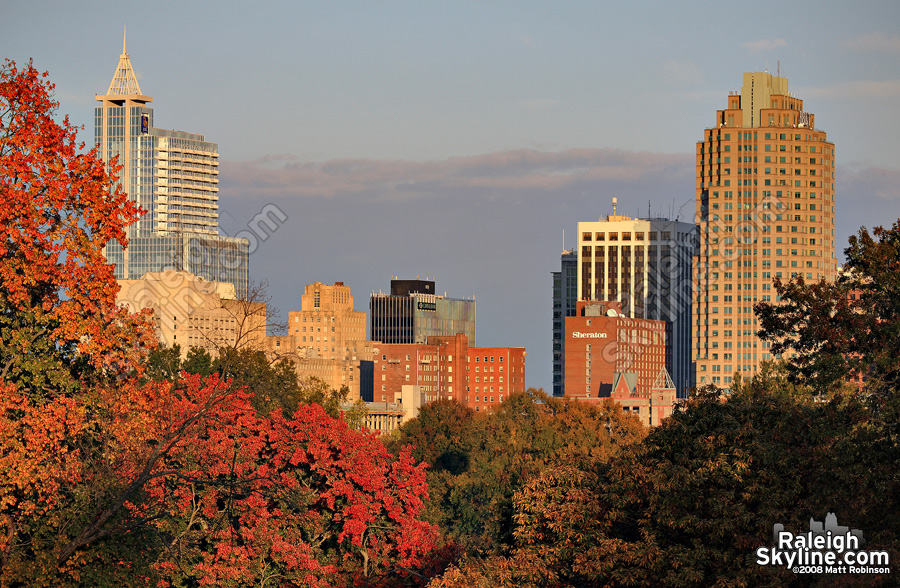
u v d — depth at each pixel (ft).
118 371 339.98
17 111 313.32
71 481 319.06
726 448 376.68
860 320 436.76
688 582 349.20
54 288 323.16
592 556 371.76
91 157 320.91
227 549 449.06
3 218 305.12
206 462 449.89
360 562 499.10
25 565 300.20
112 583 320.91
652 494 377.09
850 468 350.43
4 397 300.40
